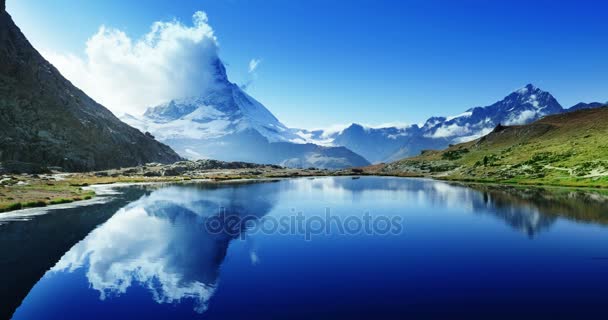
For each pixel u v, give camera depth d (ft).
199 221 214.28
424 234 186.39
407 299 103.96
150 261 137.39
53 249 150.10
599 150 533.55
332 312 95.61
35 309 96.27
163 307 97.91
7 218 208.44
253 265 134.51
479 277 122.21
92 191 354.33
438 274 124.88
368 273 126.31
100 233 179.42
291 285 114.21
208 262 137.18
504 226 205.26
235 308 97.76
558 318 91.86
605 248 157.07
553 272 126.72
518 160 629.10
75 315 93.04
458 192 388.16
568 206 270.46
